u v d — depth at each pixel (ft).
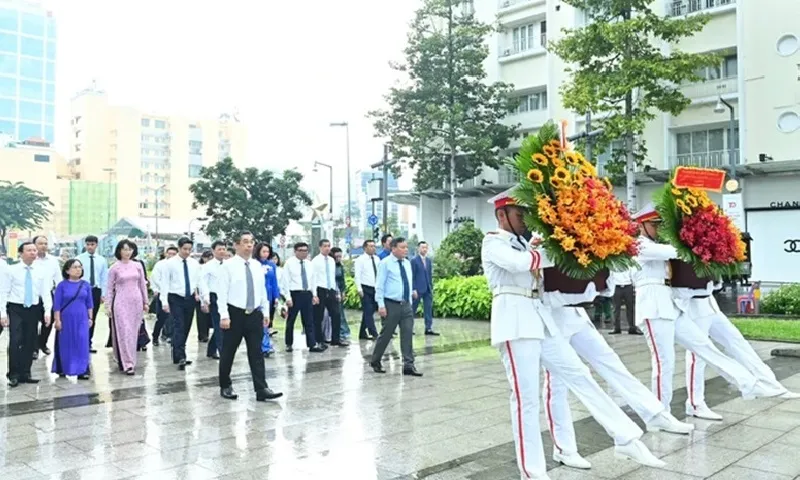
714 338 22.24
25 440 19.75
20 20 312.71
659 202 20.75
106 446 19.04
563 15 94.99
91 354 38.65
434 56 93.50
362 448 18.56
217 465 17.20
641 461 14.84
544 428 20.49
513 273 15.24
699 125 84.02
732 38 81.10
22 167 244.83
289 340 39.24
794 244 77.56
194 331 51.24
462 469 16.62
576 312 16.72
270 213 109.70
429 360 34.40
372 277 43.24
